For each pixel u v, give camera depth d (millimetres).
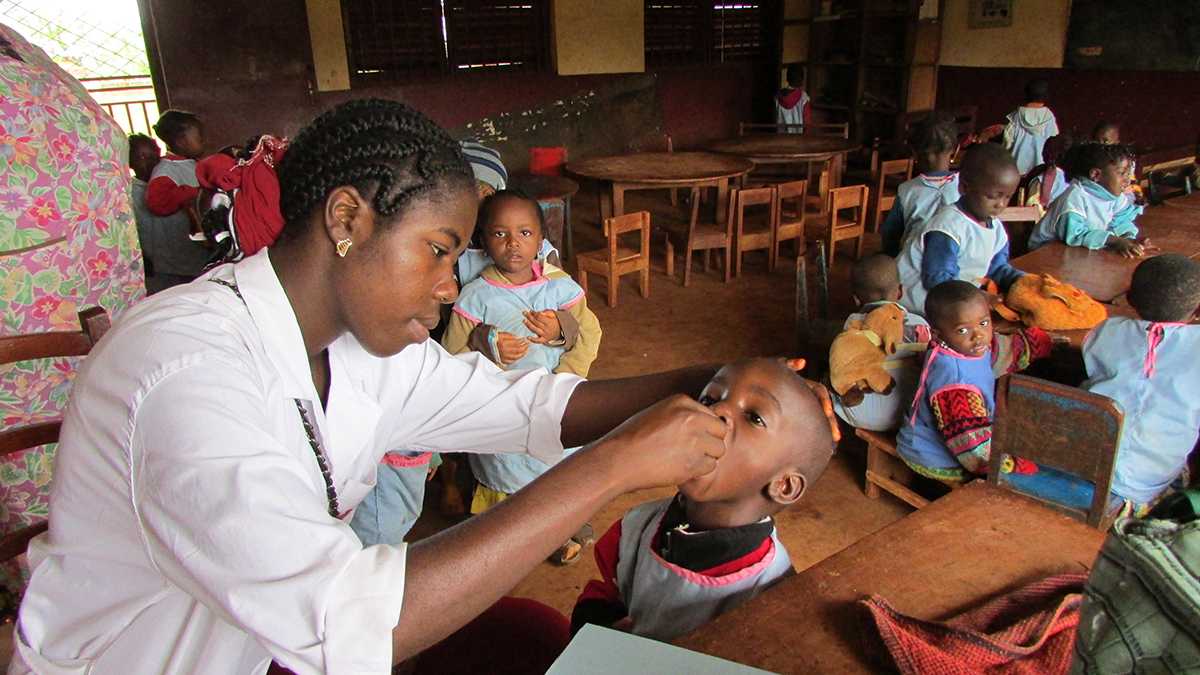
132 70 7941
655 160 5570
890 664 894
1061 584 989
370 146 711
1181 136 6508
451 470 2508
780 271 5043
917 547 1107
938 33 7723
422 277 760
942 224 2736
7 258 1612
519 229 1993
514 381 1056
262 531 600
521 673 1198
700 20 8227
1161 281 1916
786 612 980
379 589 593
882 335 2488
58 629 832
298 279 798
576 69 7691
